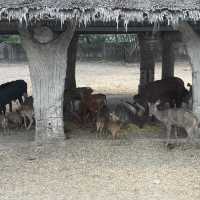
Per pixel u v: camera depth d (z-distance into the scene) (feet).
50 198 25.04
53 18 30.50
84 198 24.99
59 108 36.06
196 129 35.50
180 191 26.11
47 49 35.19
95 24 37.60
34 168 30.30
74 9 29.71
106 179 28.12
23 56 125.90
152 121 42.55
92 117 41.88
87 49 126.62
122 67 111.55
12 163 31.40
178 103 44.88
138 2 30.50
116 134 37.76
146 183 27.43
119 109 41.75
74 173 29.25
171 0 30.89
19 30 34.76
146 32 47.80
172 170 29.86
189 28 35.53
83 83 80.48
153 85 44.55
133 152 33.96
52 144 35.70
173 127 39.70
